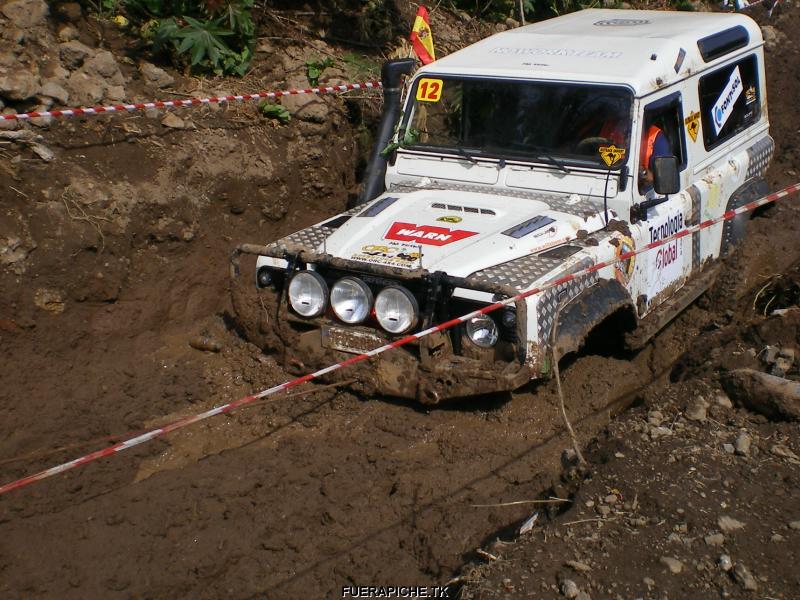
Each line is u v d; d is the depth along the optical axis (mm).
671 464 4875
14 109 6855
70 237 6469
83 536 4773
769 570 4129
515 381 5133
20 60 7121
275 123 7996
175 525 4859
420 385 5410
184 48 7992
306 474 5246
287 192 7898
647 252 6125
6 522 4871
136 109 7297
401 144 6633
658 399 5664
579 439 5457
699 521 4410
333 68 8883
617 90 5926
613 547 4324
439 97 6504
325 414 5730
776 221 8102
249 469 5293
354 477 5215
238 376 6180
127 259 6758
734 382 5430
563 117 6094
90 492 5145
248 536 4781
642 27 7133
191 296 7180
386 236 5766
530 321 5098
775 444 5016
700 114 6742
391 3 10281
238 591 4445
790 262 7508
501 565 4293
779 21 13508
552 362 5199
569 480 5004
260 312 6023
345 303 5551
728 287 7074
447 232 5723
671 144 6398
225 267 7430
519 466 5262
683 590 4047
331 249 5715
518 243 5559
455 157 6441
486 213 5941
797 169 9719
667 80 6211
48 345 6359
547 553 4332
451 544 4648
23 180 6492
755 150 7707
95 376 6297
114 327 6676
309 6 9516
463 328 5398
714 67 6902
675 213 6445
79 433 5637
